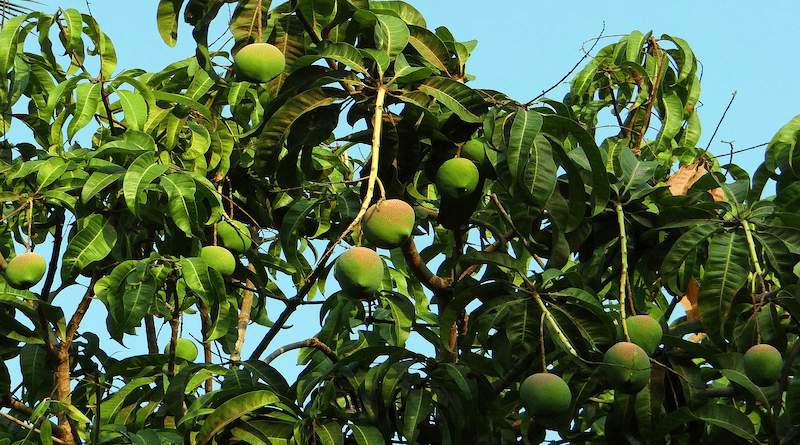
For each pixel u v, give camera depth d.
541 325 4.50
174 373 5.64
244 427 4.62
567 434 5.42
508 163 4.27
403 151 4.66
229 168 6.15
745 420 4.65
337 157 6.56
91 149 5.68
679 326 5.27
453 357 5.52
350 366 5.29
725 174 6.50
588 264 5.43
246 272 6.01
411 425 4.80
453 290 5.69
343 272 4.00
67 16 5.71
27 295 5.40
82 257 5.19
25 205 5.17
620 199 5.27
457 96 4.61
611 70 7.25
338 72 4.53
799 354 5.05
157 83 6.41
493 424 5.04
